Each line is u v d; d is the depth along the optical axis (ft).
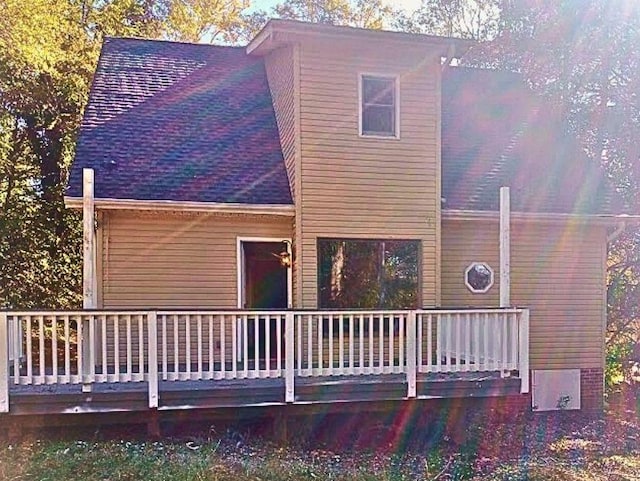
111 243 31.12
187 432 26.78
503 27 49.24
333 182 32.91
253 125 36.32
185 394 25.20
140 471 21.16
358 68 33.58
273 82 37.93
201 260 32.37
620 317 52.06
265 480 21.43
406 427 28.91
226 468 22.07
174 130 34.73
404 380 27.73
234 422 27.58
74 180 30.09
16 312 23.41
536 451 29.09
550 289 37.45
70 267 53.52
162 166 32.30
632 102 42.37
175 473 21.15
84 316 24.16
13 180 53.26
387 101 34.17
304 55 32.96
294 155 32.73
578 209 36.78
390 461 25.88
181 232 32.14
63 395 24.14
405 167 34.01
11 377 24.22
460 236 35.88
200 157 33.50
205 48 41.29
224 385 26.18
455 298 35.58
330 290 32.81
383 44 33.37
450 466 25.66
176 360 24.77
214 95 37.81
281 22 31.65
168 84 37.78
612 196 39.11
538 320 37.19
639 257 50.67
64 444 23.90
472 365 28.22
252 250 33.42
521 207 35.94
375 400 27.20
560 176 38.96
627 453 29.60
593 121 44.50
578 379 37.70
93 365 24.21
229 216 32.71
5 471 20.85
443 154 38.29
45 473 20.80
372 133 33.71
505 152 39.73
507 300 29.58
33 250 52.65
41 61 45.57
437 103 34.71
